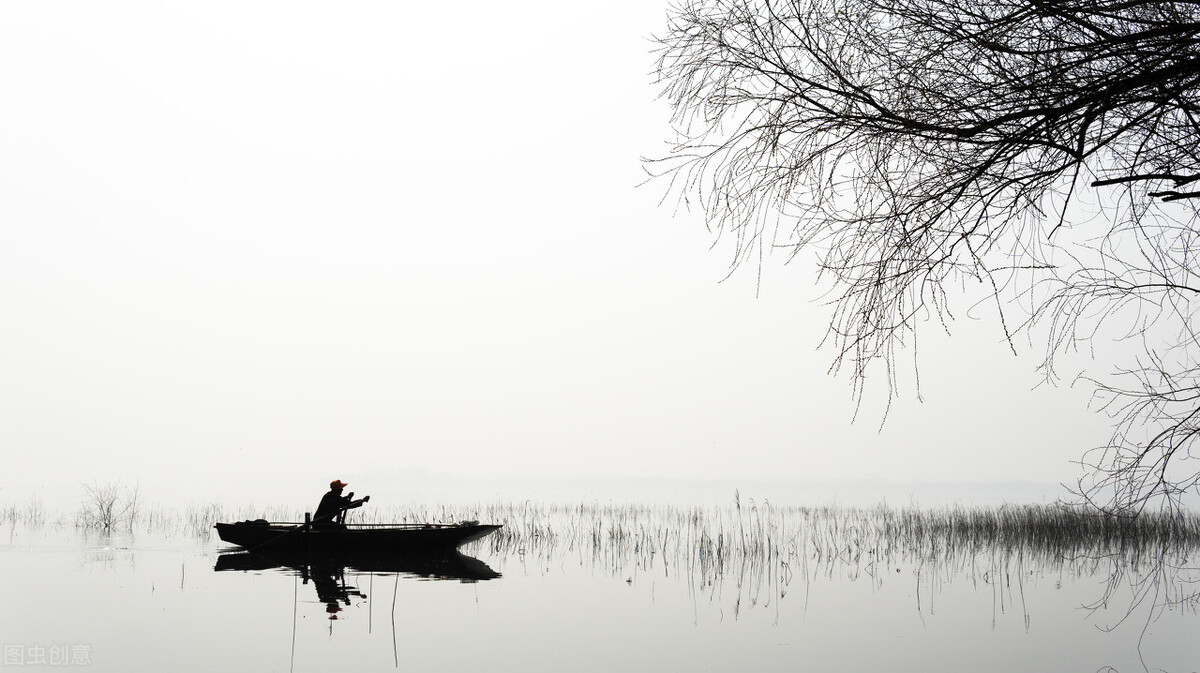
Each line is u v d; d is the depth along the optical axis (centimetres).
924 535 2478
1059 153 448
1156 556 1667
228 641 1084
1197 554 1867
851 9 476
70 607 1279
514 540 2311
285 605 1322
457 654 1041
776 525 2941
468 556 1970
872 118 459
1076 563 1856
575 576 1678
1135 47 396
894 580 1661
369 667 976
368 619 1230
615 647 1090
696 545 2242
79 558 1836
